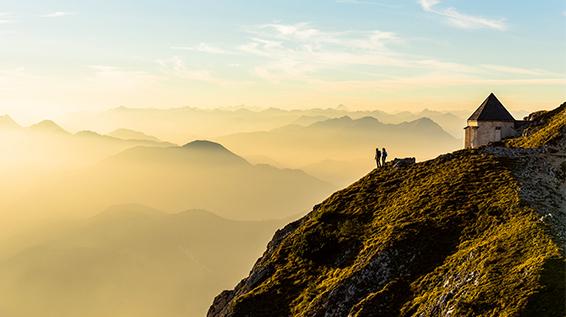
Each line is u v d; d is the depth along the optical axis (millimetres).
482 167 96438
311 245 90938
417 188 96438
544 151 102250
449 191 89875
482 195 85500
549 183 87688
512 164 96438
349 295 74312
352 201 101125
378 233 85438
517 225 70812
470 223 78375
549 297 52562
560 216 73500
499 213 77938
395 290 70812
